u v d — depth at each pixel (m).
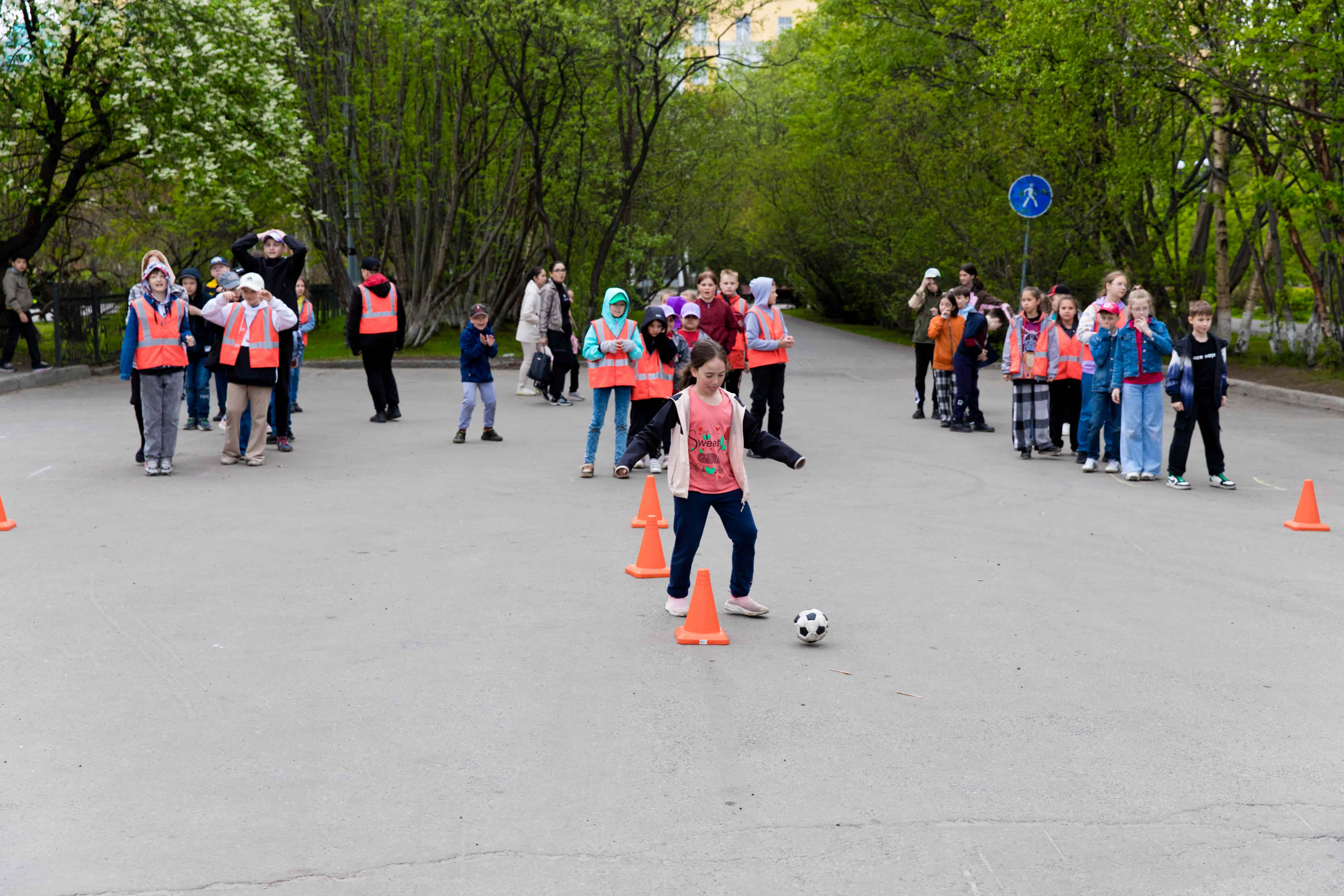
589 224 31.20
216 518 9.34
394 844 3.97
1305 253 21.09
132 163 22.69
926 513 9.77
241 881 3.71
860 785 4.46
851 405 17.83
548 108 27.73
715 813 4.22
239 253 13.13
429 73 27.47
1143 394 11.47
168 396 11.20
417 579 7.51
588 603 7.01
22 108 20.88
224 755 4.71
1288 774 4.59
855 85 32.72
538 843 3.98
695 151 34.78
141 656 5.94
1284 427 15.35
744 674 5.74
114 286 25.20
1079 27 20.09
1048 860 3.88
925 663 5.93
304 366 23.50
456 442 13.67
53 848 3.92
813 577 7.64
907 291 33.28
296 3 25.38
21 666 5.77
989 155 26.77
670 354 11.55
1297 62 17.88
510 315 34.03
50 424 14.55
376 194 27.78
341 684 5.55
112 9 20.66
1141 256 24.30
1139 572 7.86
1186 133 24.58
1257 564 8.11
